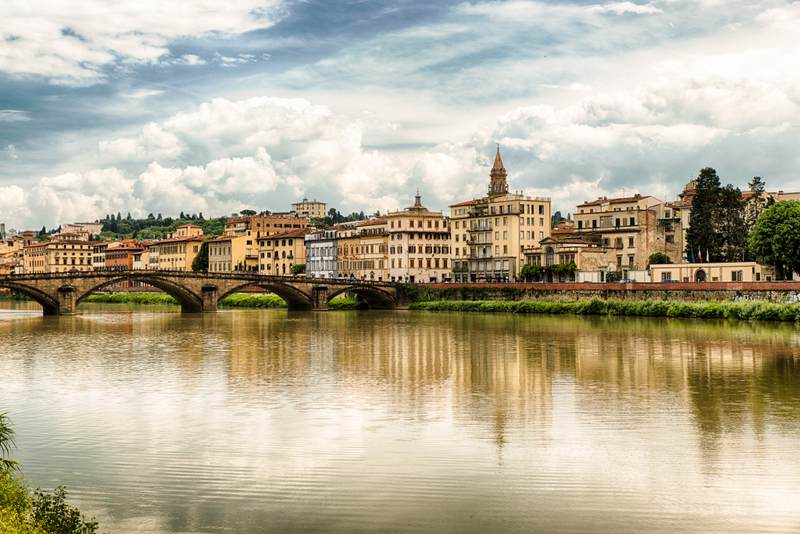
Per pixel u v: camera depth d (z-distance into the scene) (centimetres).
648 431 5341
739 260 18550
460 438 5156
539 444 4997
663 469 4453
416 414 5919
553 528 3606
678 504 3897
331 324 14988
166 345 10938
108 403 6425
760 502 3925
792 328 12288
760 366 8250
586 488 4131
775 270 16688
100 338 12038
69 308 17575
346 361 9050
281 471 4447
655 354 9325
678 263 19625
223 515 3775
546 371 8081
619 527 3619
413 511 3812
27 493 3334
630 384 7219
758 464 4550
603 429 5403
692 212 18750
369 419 5747
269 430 5419
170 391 6981
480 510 3816
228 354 9794
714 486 4159
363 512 3797
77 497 4034
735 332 11812
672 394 6700
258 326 14512
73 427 5550
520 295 18938
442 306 19900
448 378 7669
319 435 5259
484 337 11812
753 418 5741
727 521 3684
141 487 4184
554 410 6044
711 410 6025
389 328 13850
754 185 19488
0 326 14512
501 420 5691
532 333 12319
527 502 3922
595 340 11050
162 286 18938
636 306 15825
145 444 5053
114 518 3747
